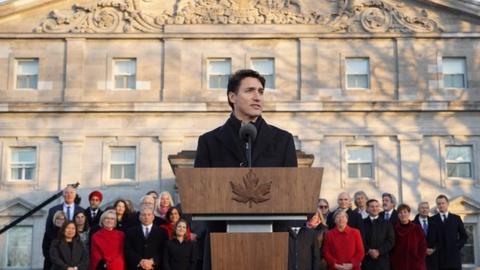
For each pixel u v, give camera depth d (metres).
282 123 30.98
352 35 31.69
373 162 30.83
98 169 30.33
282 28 31.69
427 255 15.20
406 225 13.71
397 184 30.59
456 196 30.53
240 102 3.93
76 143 30.47
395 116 31.17
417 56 31.73
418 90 31.44
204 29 31.55
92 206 15.27
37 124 30.56
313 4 32.03
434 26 31.92
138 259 12.15
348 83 31.61
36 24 31.41
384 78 31.56
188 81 31.16
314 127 30.94
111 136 30.59
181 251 12.24
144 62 31.28
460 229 15.45
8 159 30.42
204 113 30.75
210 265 3.48
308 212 3.14
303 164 25.17
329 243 12.62
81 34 31.27
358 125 31.00
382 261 13.45
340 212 12.79
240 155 3.84
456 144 30.97
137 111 30.59
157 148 30.56
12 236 29.94
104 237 12.18
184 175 3.17
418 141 30.89
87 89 30.97
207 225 3.47
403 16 31.92
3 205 29.84
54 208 15.07
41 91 30.84
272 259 3.15
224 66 31.55
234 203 3.15
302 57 31.53
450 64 31.84
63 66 31.14
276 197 3.14
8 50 31.22
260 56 31.56
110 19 31.50
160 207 14.65
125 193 30.14
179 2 31.75
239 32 31.55
